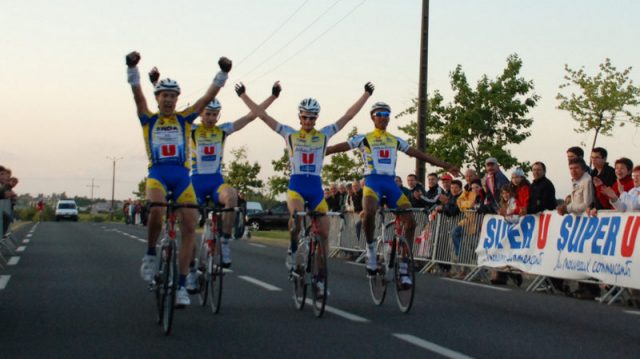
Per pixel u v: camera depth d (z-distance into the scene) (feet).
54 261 43.16
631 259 28.22
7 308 24.47
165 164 20.58
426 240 42.91
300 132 25.13
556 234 32.53
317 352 17.52
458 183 41.57
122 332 20.06
